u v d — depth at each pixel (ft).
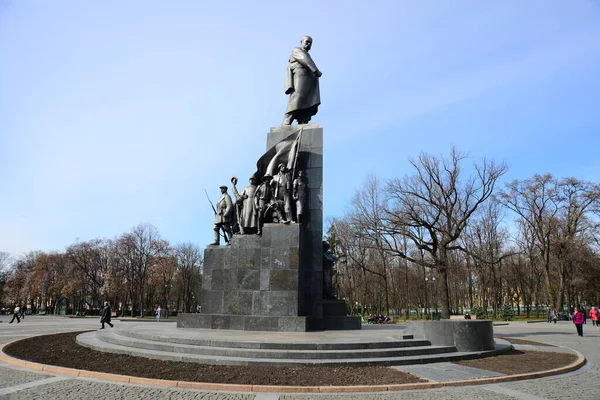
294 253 53.47
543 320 154.40
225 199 60.13
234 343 37.32
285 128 62.69
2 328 85.25
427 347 39.93
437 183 99.60
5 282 290.97
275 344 36.60
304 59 64.64
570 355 45.09
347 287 169.58
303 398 25.36
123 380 29.25
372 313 196.95
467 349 41.83
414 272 194.70
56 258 247.09
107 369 32.17
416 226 99.14
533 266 176.14
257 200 57.88
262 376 30.04
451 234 97.04
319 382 28.66
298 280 52.75
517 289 213.46
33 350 43.01
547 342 63.98
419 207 100.63
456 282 184.75
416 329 43.45
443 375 31.65
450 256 162.91
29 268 285.23
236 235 56.13
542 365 37.45
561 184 154.81
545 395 26.68
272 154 60.85
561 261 157.38
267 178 59.47
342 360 34.45
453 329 42.04
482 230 173.99
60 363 34.99
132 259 220.64
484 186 99.86
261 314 52.70
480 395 26.45
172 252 243.60
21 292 262.88
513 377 31.53
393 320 152.66
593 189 150.20
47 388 27.02
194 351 36.78
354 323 55.01
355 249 166.40
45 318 164.35
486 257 162.30
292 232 54.13
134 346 40.83
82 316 195.00
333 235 169.68
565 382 31.14
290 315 51.93
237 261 55.16
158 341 40.91
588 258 158.30
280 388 26.91
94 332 60.49
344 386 27.50
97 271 239.91
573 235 155.22
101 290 221.46
